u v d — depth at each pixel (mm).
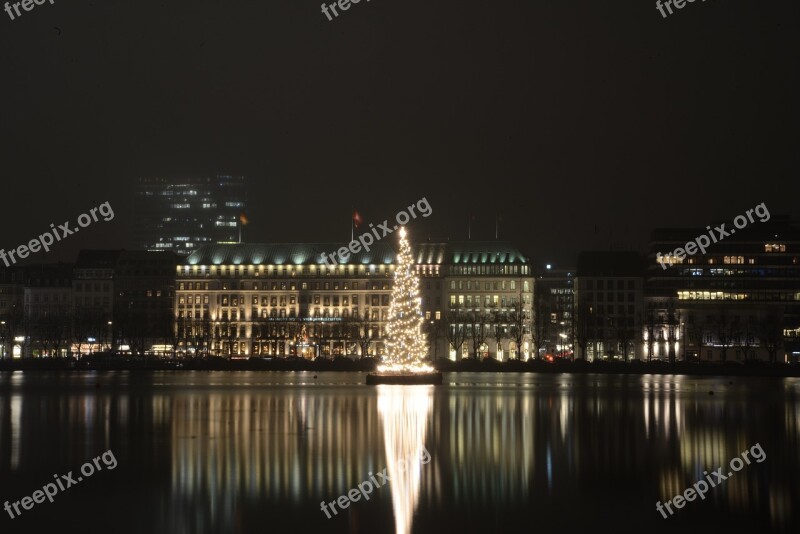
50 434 132750
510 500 91250
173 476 101062
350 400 186375
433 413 160125
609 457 114062
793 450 119875
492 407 171500
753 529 82375
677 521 84562
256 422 146375
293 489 95250
